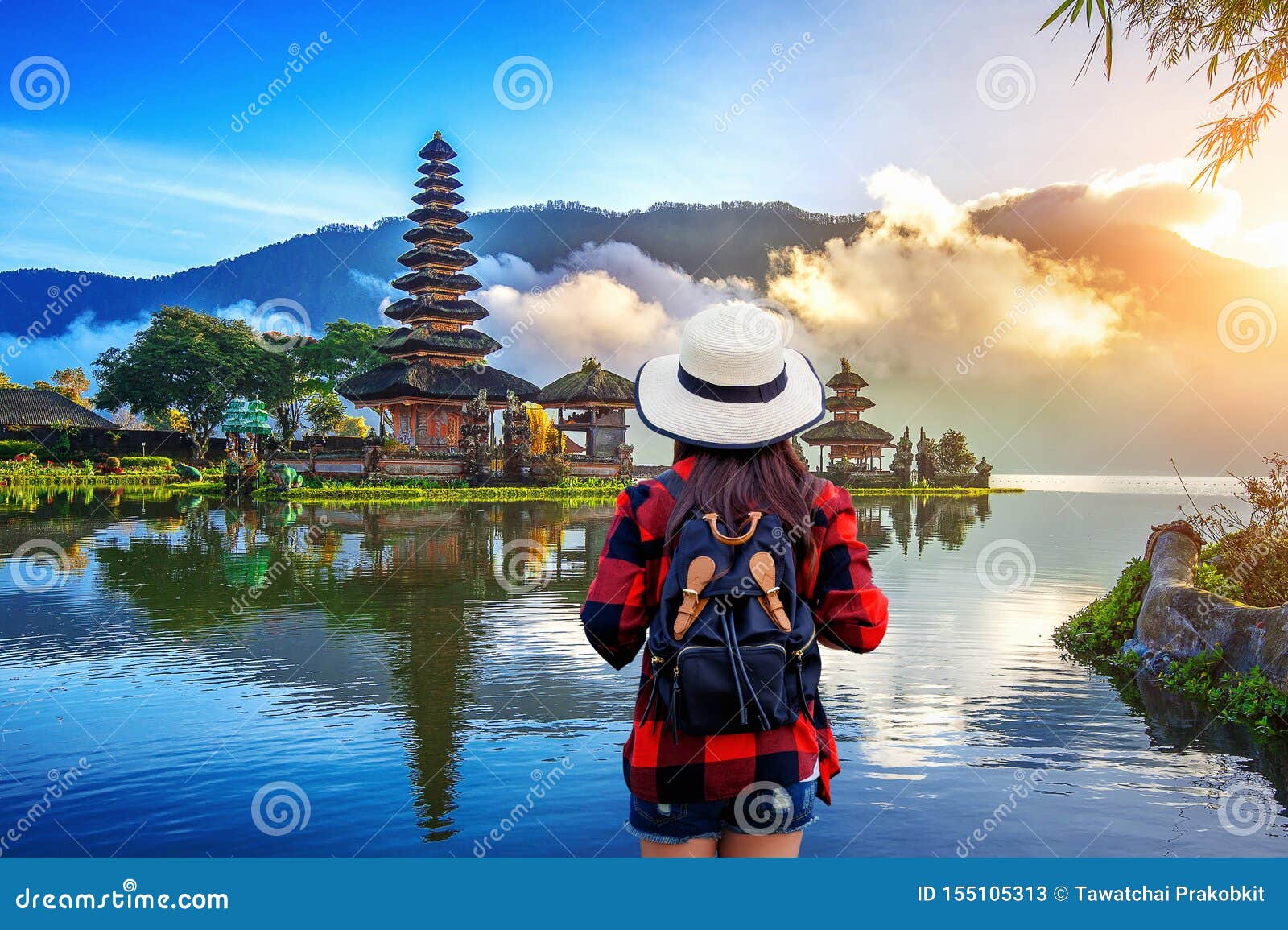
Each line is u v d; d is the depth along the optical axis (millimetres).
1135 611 6961
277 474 36469
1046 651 6809
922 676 5992
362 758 4250
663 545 1587
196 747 4406
